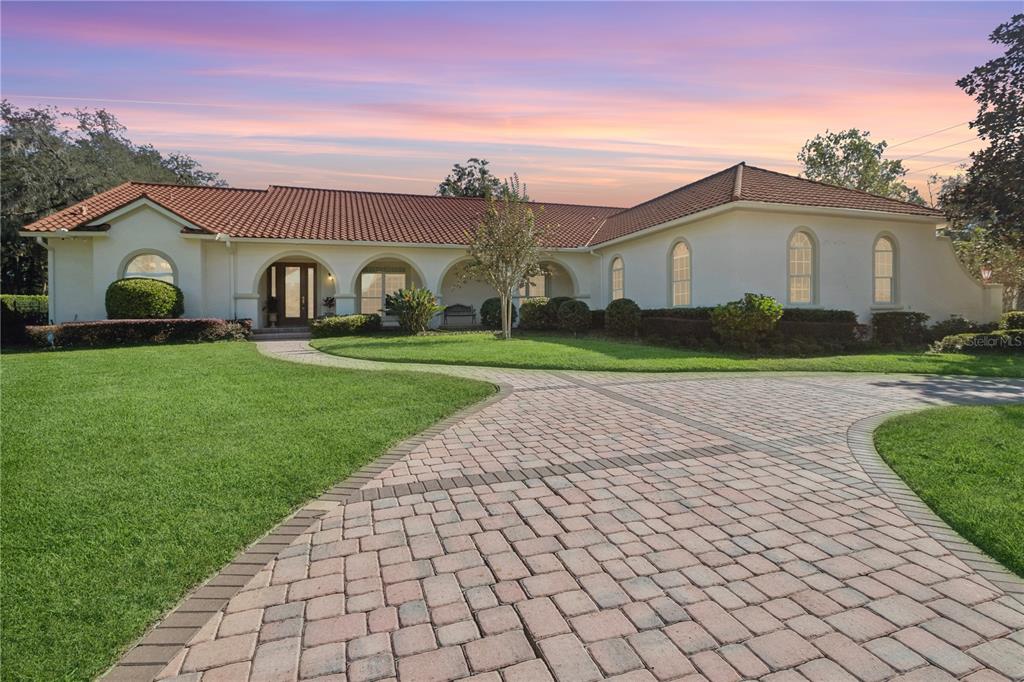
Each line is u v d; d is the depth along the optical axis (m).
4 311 16.53
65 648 2.35
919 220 17.70
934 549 3.32
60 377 9.52
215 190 23.95
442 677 2.19
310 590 2.88
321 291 23.86
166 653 2.35
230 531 3.50
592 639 2.44
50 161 27.33
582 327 20.14
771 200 15.97
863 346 15.53
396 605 2.73
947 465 4.77
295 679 2.19
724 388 9.09
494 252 17.39
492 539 3.47
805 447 5.57
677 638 2.44
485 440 5.83
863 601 2.75
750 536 3.51
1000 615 2.62
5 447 5.25
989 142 18.25
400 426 6.23
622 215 26.41
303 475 4.54
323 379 9.34
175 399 7.61
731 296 15.94
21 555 3.15
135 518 3.67
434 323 22.72
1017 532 3.41
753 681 2.15
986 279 29.92
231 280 19.92
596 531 3.59
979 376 10.55
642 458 5.20
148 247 18.80
